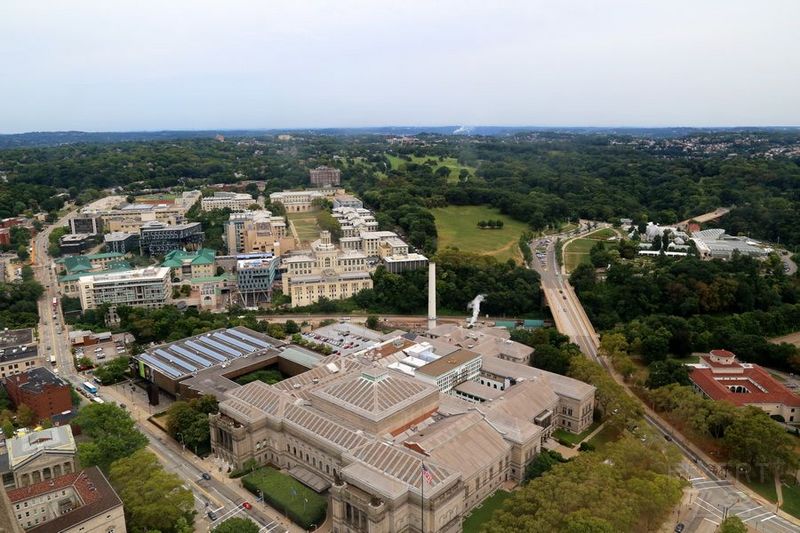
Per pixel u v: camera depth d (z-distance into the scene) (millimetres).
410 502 186750
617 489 186000
